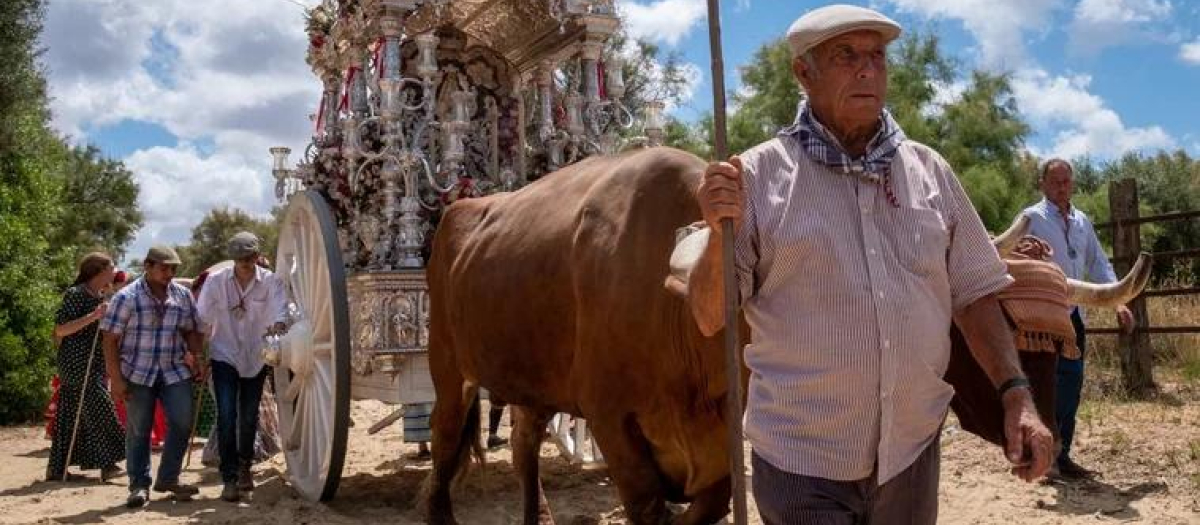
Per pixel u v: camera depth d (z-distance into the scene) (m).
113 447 8.80
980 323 2.87
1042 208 7.28
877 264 2.68
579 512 6.66
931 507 2.79
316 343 7.02
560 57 7.66
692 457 4.24
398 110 6.71
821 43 2.78
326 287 6.77
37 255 14.35
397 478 8.08
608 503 6.92
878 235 2.71
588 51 7.27
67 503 7.63
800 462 2.71
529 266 5.06
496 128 7.74
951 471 7.37
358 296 6.84
